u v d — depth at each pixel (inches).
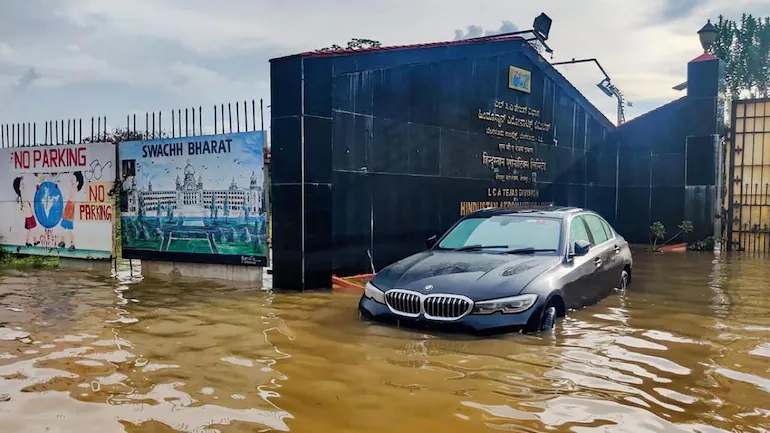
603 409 163.8
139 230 426.6
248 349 222.7
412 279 251.1
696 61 645.3
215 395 175.3
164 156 410.9
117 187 435.5
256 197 374.6
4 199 505.0
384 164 413.7
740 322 264.8
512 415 159.6
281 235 359.3
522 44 556.4
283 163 357.4
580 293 277.6
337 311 290.5
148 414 161.6
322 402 169.3
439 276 249.0
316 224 359.6
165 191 412.2
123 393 177.5
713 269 454.9
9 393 177.9
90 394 176.9
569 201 650.2
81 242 458.3
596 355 211.9
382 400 170.6
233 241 384.8
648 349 220.4
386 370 196.2
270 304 310.5
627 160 696.4
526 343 224.5
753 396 173.8
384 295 250.4
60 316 282.5
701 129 642.2
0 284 379.9
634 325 255.6
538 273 249.9
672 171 668.7
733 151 612.7
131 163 427.8
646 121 682.8
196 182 398.0
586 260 289.9
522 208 329.7
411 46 429.1
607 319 266.1
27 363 207.2
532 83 582.6
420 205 446.0
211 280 391.9
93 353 219.3
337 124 377.1
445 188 470.6
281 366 201.8
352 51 381.7
